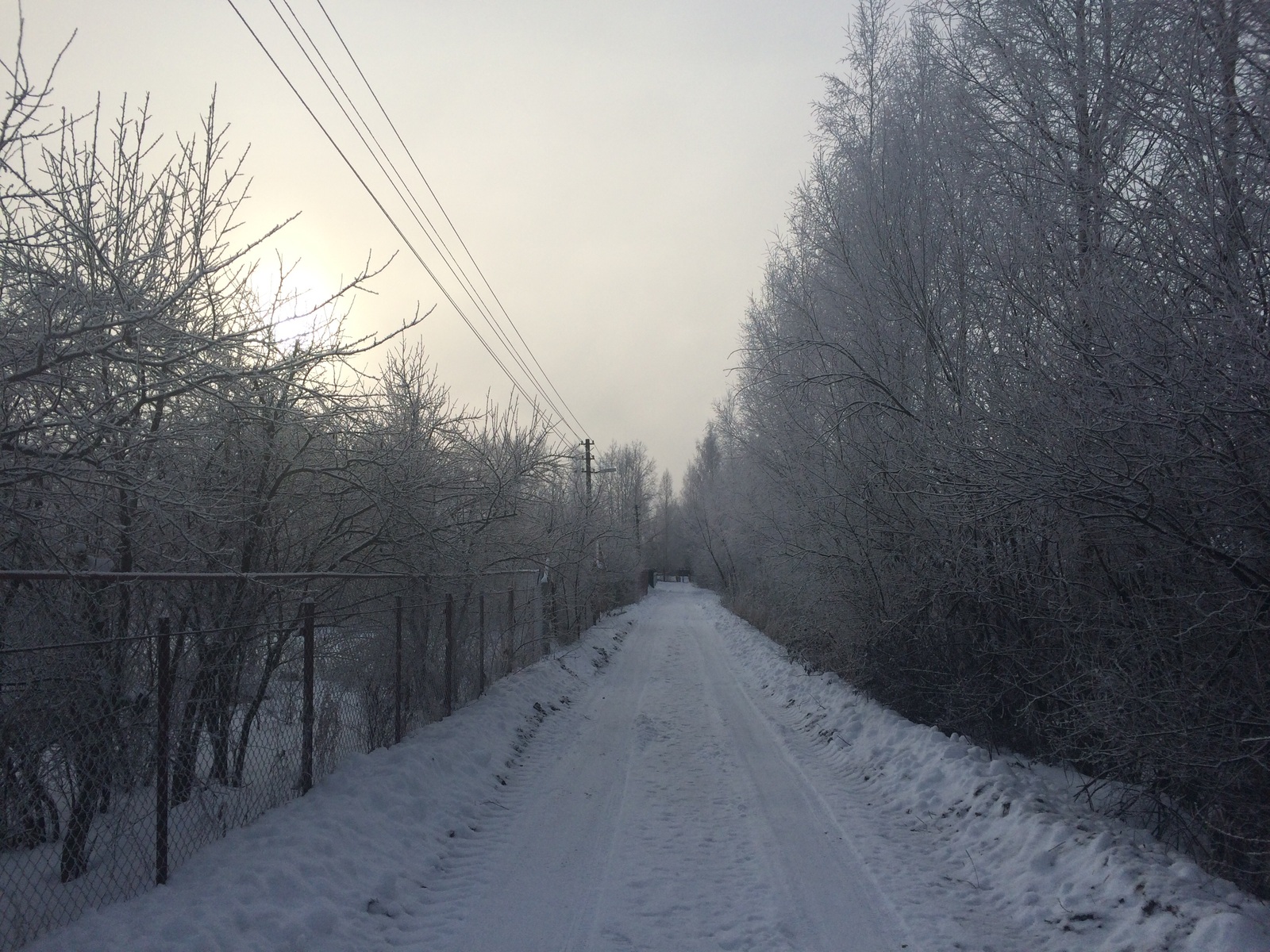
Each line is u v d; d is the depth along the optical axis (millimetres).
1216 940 4488
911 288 11094
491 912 5660
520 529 15414
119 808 5242
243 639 6609
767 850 6992
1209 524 5906
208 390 5516
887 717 11406
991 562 9344
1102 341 6328
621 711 14398
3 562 5277
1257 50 5461
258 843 5902
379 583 9766
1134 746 6297
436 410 10773
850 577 13375
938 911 5684
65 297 4816
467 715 11219
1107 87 7098
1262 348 5094
